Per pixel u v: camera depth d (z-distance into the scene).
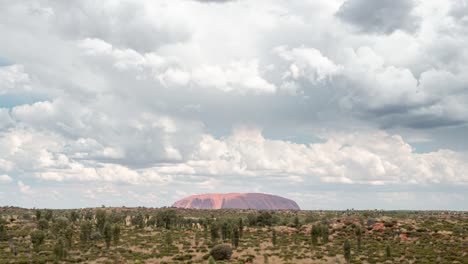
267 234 145.25
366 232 143.88
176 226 168.75
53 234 133.62
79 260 98.94
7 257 100.19
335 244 123.88
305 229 154.62
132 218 186.62
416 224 153.88
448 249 111.50
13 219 168.75
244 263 96.88
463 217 188.00
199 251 113.12
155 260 101.06
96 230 148.88
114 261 98.62
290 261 98.50
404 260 97.88
